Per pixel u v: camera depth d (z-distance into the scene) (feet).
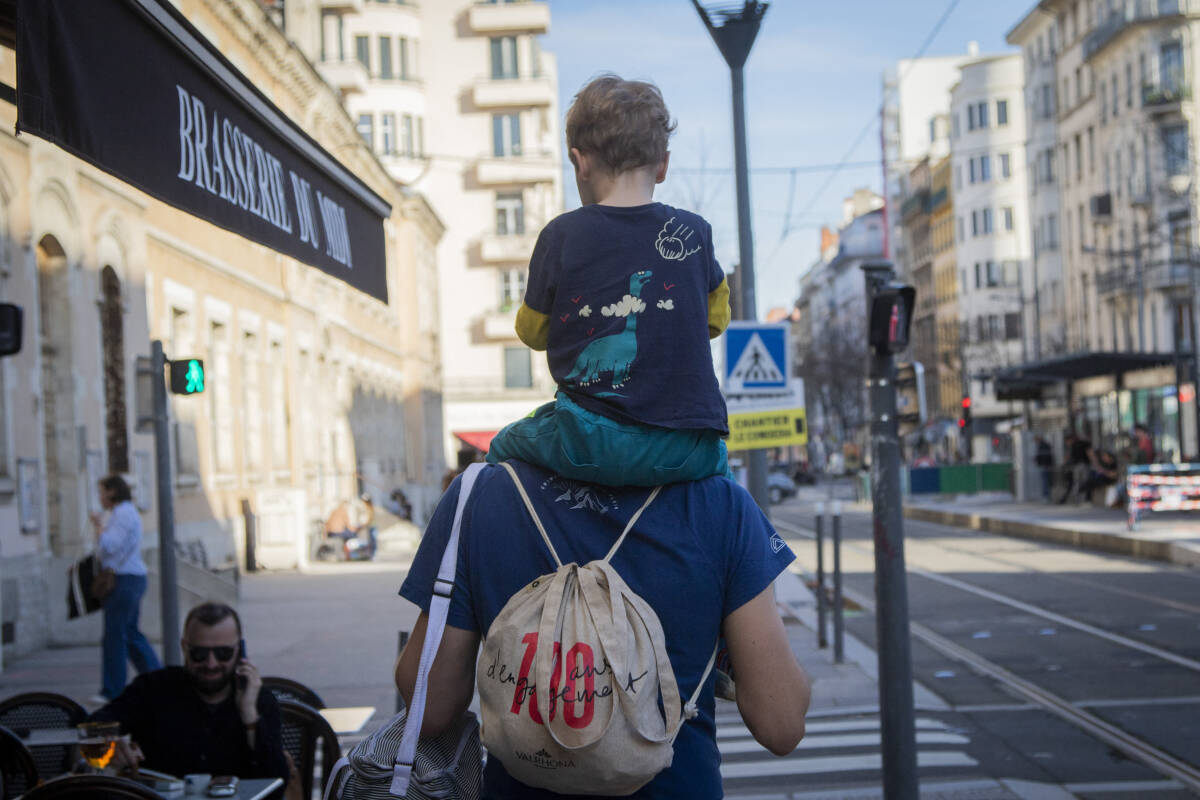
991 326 263.08
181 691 16.39
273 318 93.97
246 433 87.61
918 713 31.76
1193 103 165.17
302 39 184.65
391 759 6.70
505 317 199.93
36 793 12.59
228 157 14.85
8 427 46.32
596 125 6.91
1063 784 24.18
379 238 20.77
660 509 6.45
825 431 320.29
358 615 55.52
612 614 5.97
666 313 6.51
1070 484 118.42
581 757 5.83
